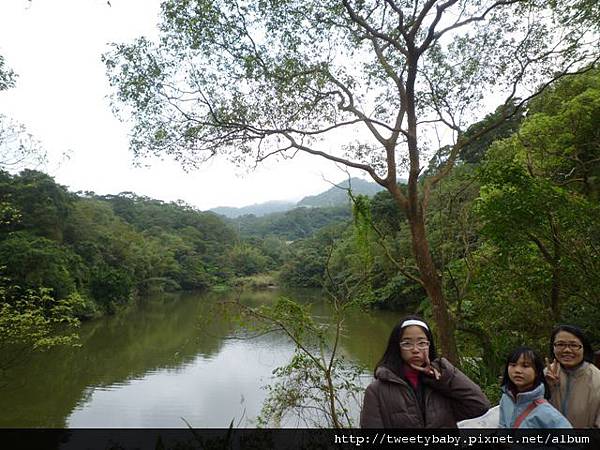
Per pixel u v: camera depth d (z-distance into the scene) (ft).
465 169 41.34
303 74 26.32
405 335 7.66
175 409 40.96
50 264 83.92
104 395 45.70
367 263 25.26
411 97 24.64
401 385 7.45
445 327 23.95
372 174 25.95
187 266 204.54
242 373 53.67
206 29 23.58
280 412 21.26
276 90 26.11
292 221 400.06
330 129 25.81
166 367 57.72
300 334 21.75
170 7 23.06
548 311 23.76
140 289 166.09
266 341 69.62
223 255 235.61
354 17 24.00
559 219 21.40
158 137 25.52
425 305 37.73
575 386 9.43
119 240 145.07
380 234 27.30
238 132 26.63
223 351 66.44
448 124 28.35
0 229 95.81
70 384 49.75
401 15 23.12
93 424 37.27
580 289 22.59
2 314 31.99
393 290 73.31
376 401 7.44
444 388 7.42
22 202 102.47
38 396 45.34
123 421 37.78
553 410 8.22
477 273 26.61
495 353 26.53
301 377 21.58
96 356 64.23
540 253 24.06
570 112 33.83
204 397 44.68
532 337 24.70
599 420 8.88
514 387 8.80
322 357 21.77
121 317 107.24
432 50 27.76
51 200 108.27
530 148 34.04
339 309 22.63
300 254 169.78
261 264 234.79
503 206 21.71
